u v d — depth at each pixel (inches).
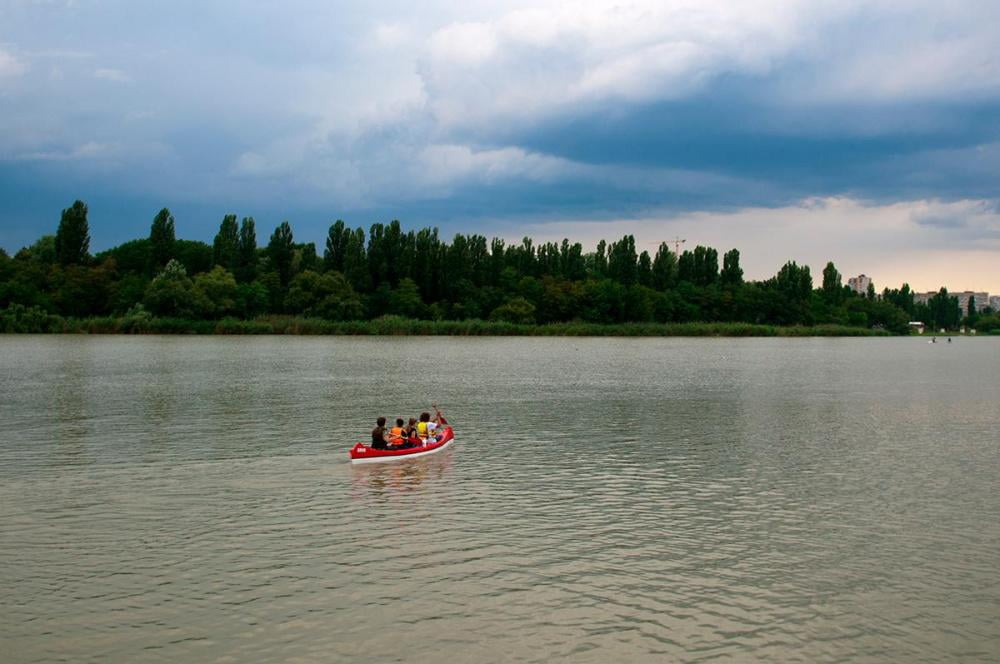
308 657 519.8
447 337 5861.2
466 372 2721.5
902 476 1063.6
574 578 660.7
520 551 728.3
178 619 575.5
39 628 559.5
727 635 557.3
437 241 6589.6
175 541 752.3
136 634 551.2
